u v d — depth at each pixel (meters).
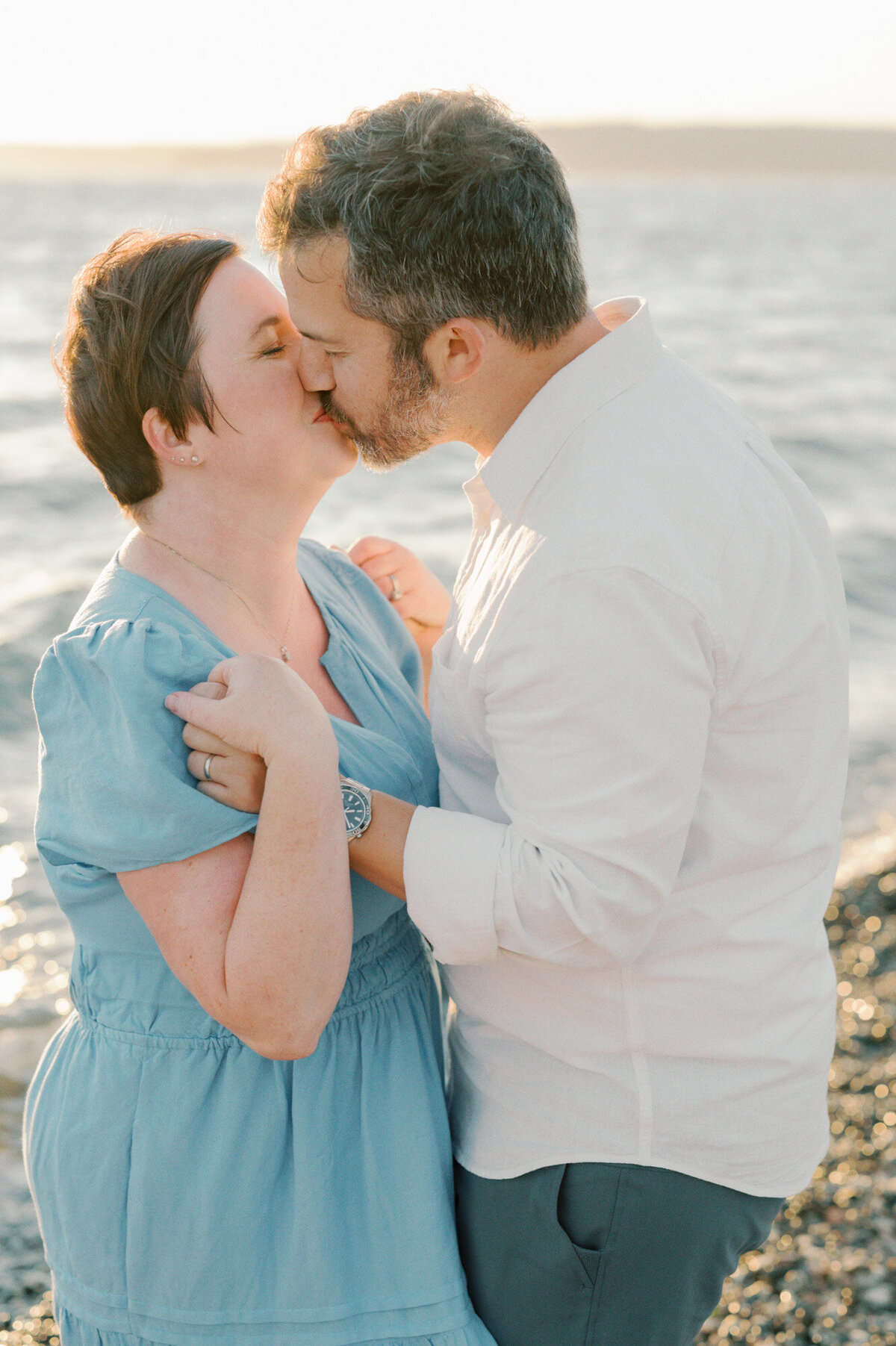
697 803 1.62
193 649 1.63
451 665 1.77
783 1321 2.96
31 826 6.07
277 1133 1.68
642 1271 1.70
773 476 1.69
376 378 1.68
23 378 20.45
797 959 1.69
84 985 1.75
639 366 1.62
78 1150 1.69
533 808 1.56
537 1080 1.70
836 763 1.73
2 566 9.92
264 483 1.76
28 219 75.00
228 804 1.56
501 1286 1.77
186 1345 1.67
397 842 1.64
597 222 93.75
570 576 1.49
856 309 39.16
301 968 1.52
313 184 1.60
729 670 1.53
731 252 67.19
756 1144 1.68
